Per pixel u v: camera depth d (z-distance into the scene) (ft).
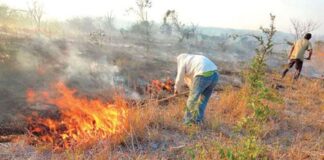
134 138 15.94
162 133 17.15
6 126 17.17
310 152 16.16
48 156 14.14
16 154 14.15
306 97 28.25
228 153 12.69
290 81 35.22
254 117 14.55
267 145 16.62
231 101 22.49
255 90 21.47
